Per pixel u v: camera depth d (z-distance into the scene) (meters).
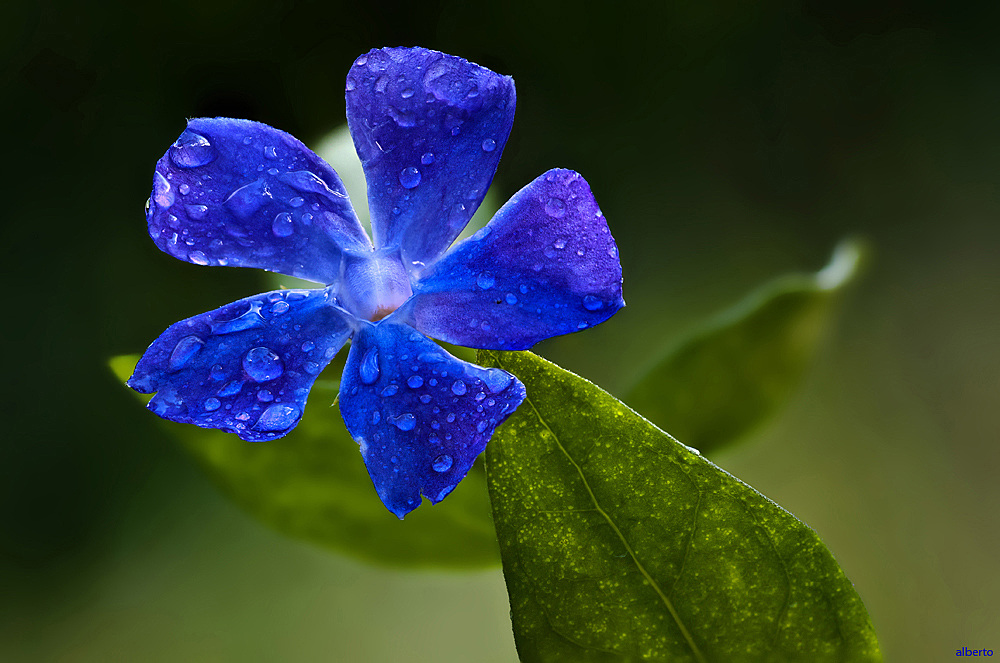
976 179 0.38
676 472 0.19
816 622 0.19
